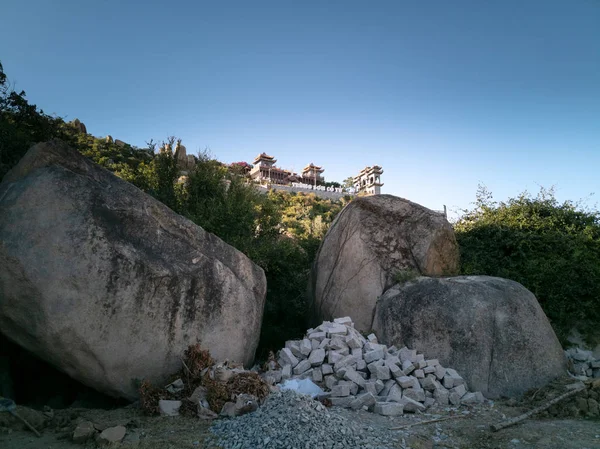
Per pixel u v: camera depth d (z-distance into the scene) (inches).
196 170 446.0
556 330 348.2
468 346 277.0
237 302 281.0
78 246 226.7
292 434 181.5
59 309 217.8
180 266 260.2
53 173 235.3
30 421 198.4
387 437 196.2
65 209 230.2
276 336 394.0
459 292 295.7
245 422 199.2
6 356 258.1
